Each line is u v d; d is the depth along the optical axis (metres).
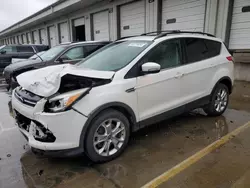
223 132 3.54
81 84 2.84
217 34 7.89
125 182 2.37
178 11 9.18
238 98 5.54
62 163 2.78
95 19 14.41
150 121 3.13
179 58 3.44
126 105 2.79
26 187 2.33
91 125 2.54
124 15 11.95
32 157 2.94
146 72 2.87
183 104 3.50
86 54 6.60
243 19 7.25
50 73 2.96
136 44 3.38
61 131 2.37
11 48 10.94
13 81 5.80
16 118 2.91
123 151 2.99
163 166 2.65
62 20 18.48
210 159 2.76
